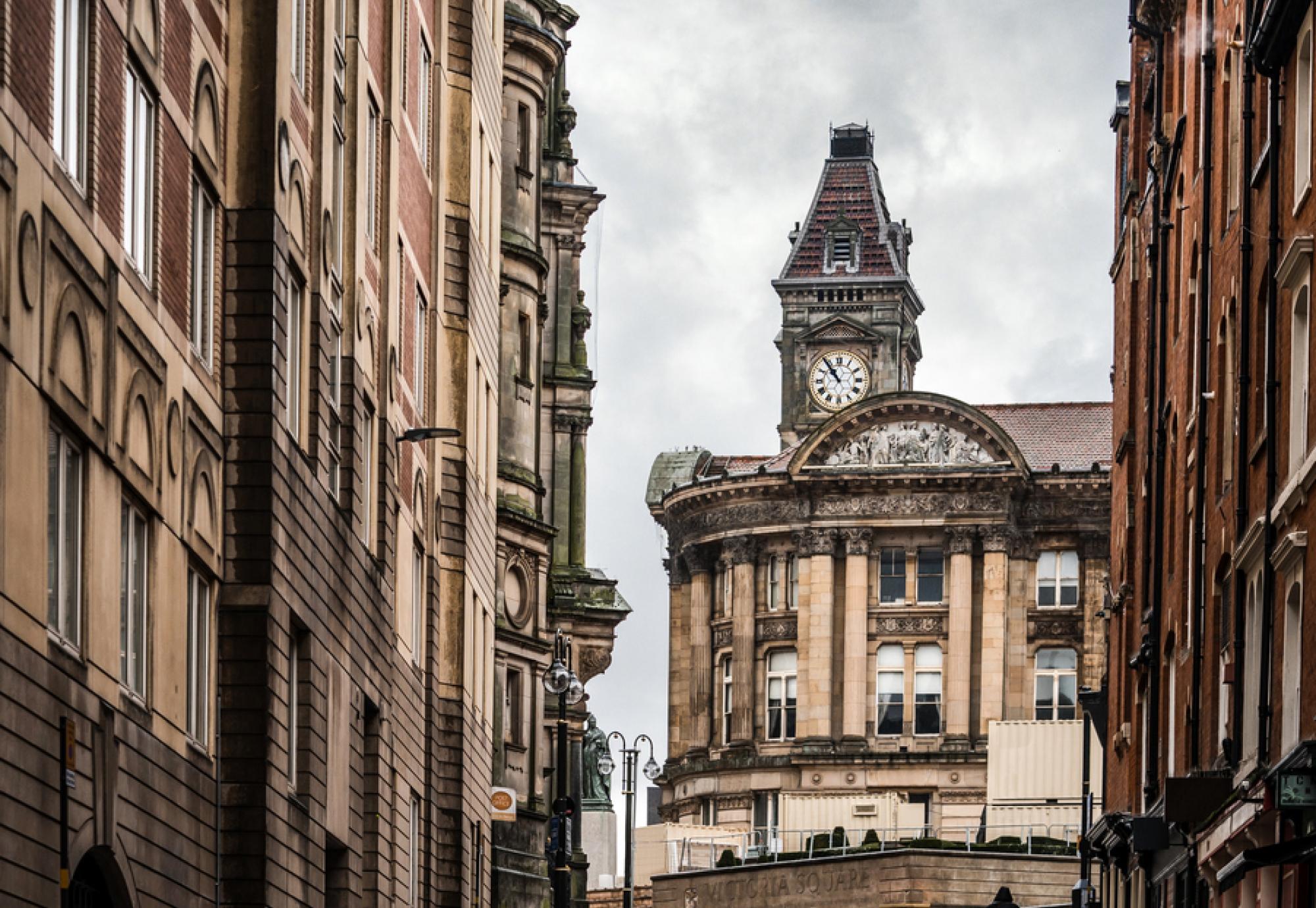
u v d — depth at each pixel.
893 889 102.38
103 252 27.25
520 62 79.19
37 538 24.38
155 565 30.08
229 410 34.56
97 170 26.95
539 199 81.31
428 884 54.19
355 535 42.66
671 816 130.38
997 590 122.94
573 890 95.25
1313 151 34.84
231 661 34.19
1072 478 123.06
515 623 78.50
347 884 42.41
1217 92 47.16
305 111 38.28
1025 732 103.00
